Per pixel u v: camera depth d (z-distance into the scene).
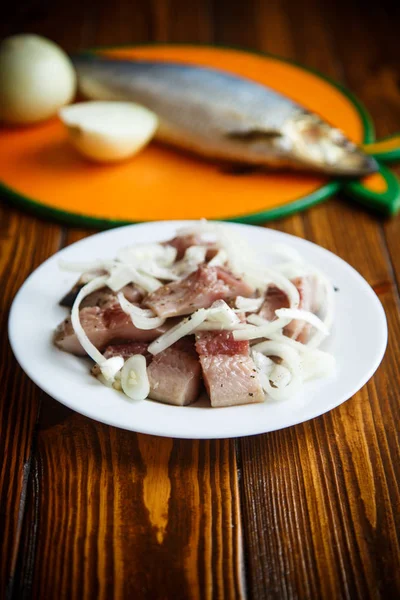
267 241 0.49
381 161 0.64
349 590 0.35
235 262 0.45
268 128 0.61
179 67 0.68
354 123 0.68
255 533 0.37
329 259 0.48
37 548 0.37
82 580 0.35
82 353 0.42
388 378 0.45
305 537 0.37
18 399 0.43
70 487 0.39
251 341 0.42
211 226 0.47
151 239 0.50
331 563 0.36
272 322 0.41
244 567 0.36
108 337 0.43
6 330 0.48
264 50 0.80
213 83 0.65
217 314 0.41
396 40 0.82
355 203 0.60
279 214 0.58
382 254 0.55
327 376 0.40
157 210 0.58
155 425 0.38
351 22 0.85
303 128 0.62
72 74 0.68
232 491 0.39
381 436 0.42
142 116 0.63
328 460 0.40
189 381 0.40
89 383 0.40
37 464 0.40
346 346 0.42
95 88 0.69
